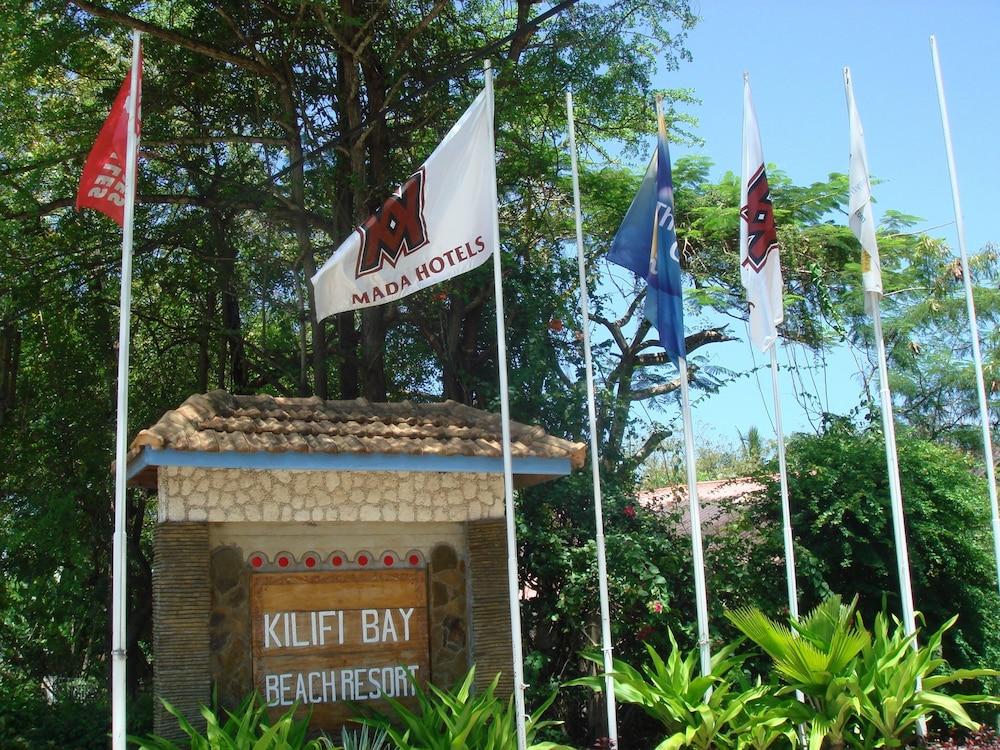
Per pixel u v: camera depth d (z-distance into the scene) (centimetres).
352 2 1662
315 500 1123
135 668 1803
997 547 1255
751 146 1284
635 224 1211
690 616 1579
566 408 1656
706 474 2994
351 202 1784
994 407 2431
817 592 1614
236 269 1948
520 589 1545
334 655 1111
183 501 1075
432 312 1794
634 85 1761
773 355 1280
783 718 1089
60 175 1852
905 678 1095
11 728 1293
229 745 928
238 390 2044
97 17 1692
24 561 1773
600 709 1536
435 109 1758
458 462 1104
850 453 1691
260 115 1822
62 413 1806
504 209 1852
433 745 1001
